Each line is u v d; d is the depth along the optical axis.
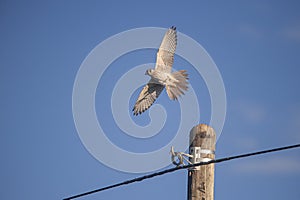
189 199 14.52
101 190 13.99
